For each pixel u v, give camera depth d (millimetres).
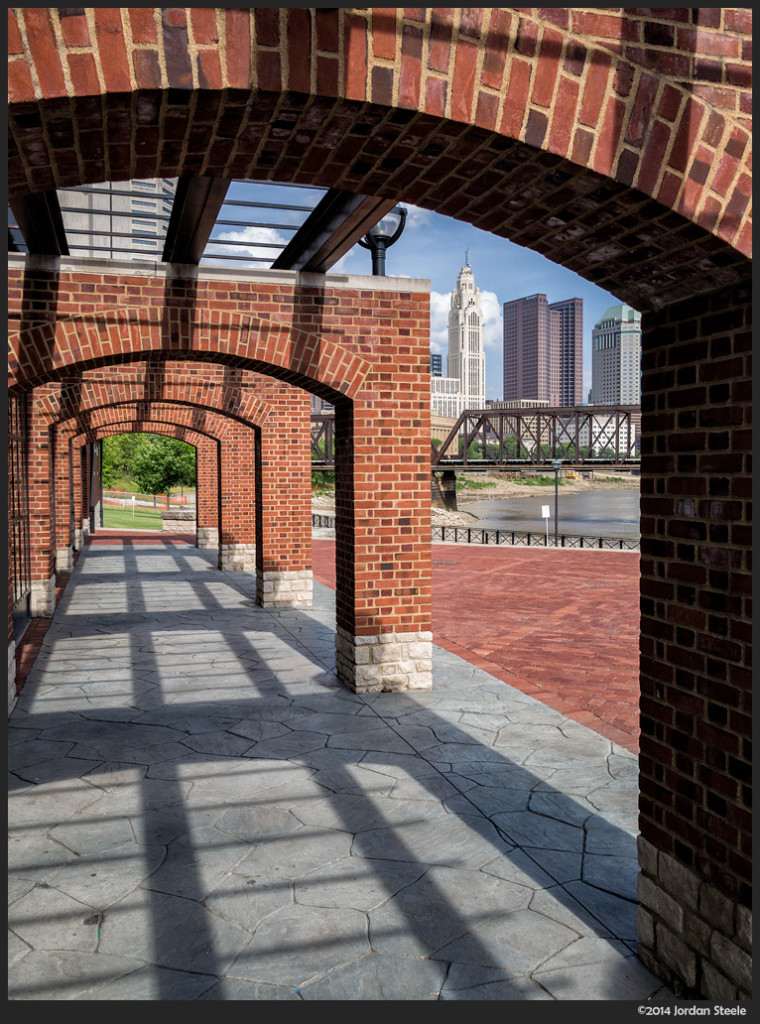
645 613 3604
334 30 2391
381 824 5078
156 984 3447
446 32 2502
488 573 17703
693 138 2740
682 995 3312
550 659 9633
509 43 2562
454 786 5680
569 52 2617
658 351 3496
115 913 4039
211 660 9641
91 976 3512
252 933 3854
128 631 11398
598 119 2645
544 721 7184
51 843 4832
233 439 17906
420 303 8266
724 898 3047
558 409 56594
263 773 5957
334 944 3750
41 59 2189
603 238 3125
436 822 5098
